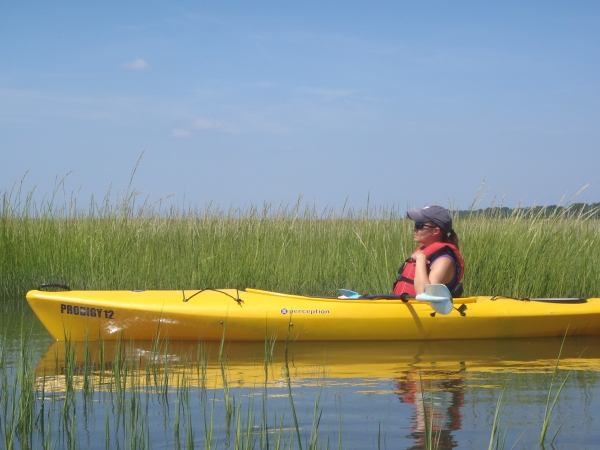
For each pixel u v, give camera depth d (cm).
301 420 290
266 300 509
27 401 281
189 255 773
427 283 473
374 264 704
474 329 515
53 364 403
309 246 813
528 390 345
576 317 530
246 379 370
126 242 781
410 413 301
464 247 665
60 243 774
